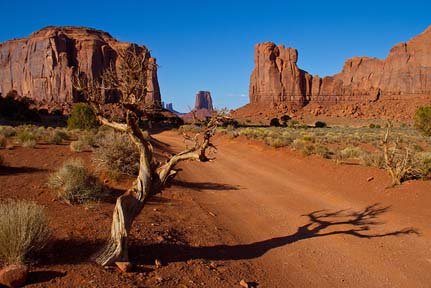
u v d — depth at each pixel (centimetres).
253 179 1598
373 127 9194
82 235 616
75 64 14850
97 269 484
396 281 582
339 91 18538
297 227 880
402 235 797
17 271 419
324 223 909
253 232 837
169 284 488
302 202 1150
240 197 1225
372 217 947
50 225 652
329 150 2225
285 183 1490
